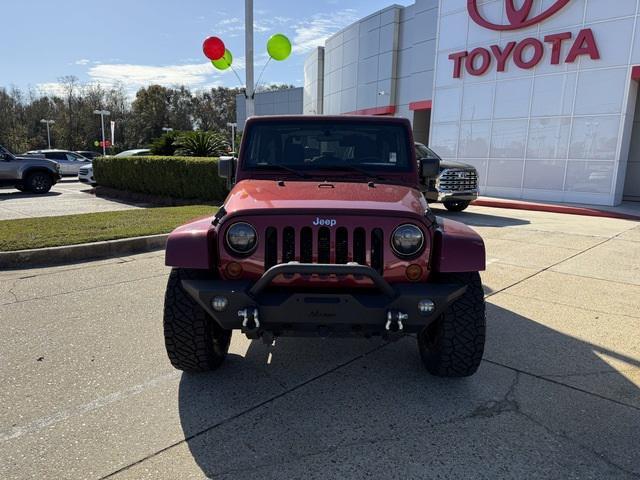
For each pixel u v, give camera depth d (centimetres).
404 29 2366
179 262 291
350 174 391
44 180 1745
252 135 404
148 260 677
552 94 1487
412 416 289
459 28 1736
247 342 403
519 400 307
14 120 8088
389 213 292
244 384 329
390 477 236
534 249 766
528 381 333
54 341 393
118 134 8462
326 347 392
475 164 1730
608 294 535
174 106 9300
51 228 814
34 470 239
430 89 2214
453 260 288
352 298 273
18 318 444
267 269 293
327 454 253
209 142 1631
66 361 358
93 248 692
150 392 316
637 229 980
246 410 296
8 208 1277
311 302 274
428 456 252
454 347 308
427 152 1195
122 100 8675
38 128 8306
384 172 391
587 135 1423
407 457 251
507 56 1584
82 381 329
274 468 242
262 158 401
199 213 1018
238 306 277
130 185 1592
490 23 1617
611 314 470
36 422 280
